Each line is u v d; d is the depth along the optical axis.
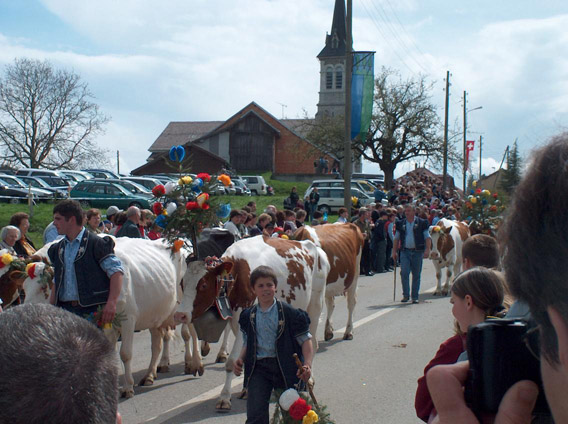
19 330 1.23
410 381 7.06
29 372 1.17
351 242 9.00
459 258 14.37
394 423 5.75
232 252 6.48
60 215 5.70
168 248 6.82
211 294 6.04
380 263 18.17
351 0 19.59
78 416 1.19
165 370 7.73
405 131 47.66
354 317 11.02
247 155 62.19
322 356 8.25
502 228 1.42
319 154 54.91
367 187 38.50
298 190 50.38
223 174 6.54
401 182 41.59
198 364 7.41
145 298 6.75
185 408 6.21
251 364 4.84
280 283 6.58
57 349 1.22
